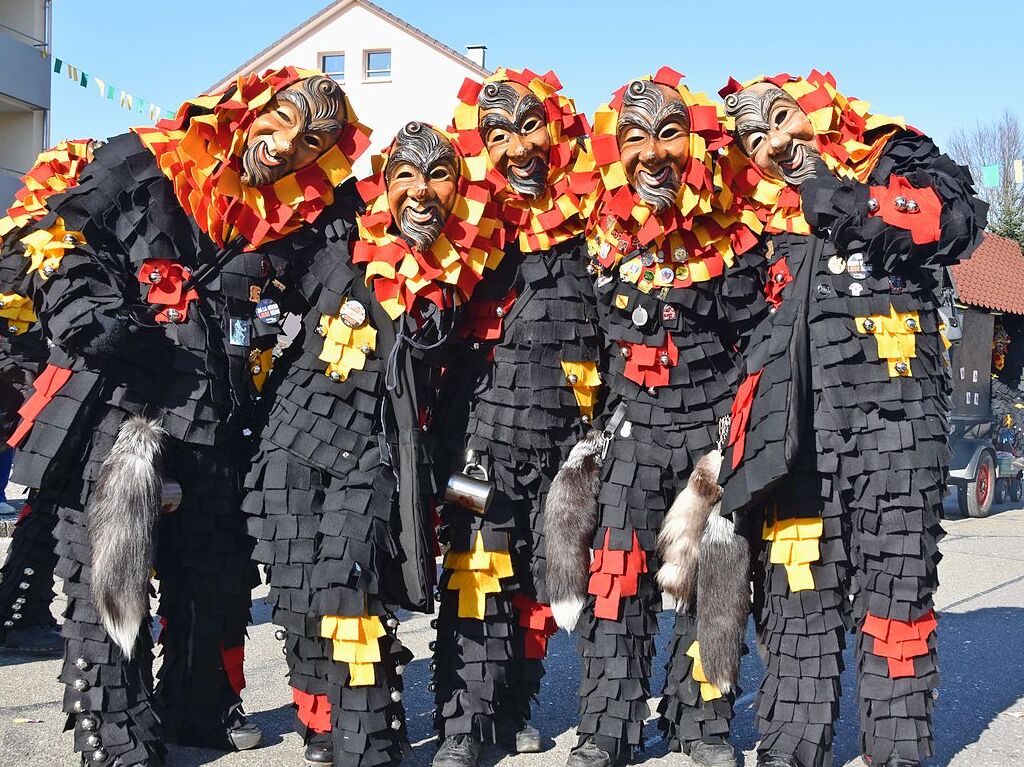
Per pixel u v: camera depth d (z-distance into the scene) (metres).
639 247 3.09
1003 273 10.23
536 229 3.14
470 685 3.14
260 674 4.23
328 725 3.06
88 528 2.87
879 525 2.93
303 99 2.88
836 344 2.92
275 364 3.16
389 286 3.02
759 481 2.83
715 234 3.09
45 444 2.84
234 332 2.98
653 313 3.09
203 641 3.22
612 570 3.10
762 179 3.08
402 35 24.17
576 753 3.11
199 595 3.19
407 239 2.99
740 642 2.95
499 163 3.09
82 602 2.91
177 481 3.00
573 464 3.15
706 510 3.01
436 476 3.17
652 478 3.11
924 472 2.92
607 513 3.12
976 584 6.03
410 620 5.27
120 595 2.76
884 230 2.85
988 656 4.47
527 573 3.26
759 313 3.14
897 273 2.98
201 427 2.94
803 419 2.88
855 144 3.02
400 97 24.30
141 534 2.78
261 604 5.56
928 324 3.04
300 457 2.96
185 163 2.89
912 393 2.94
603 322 3.18
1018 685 4.06
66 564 2.93
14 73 16.11
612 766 3.13
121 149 2.97
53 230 2.95
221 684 3.29
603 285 3.16
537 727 3.62
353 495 2.95
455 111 3.18
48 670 4.20
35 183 4.27
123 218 2.91
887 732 2.95
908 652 2.93
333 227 3.04
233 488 3.12
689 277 3.07
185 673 3.24
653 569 3.15
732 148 3.12
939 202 2.91
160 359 2.95
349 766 2.94
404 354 3.03
